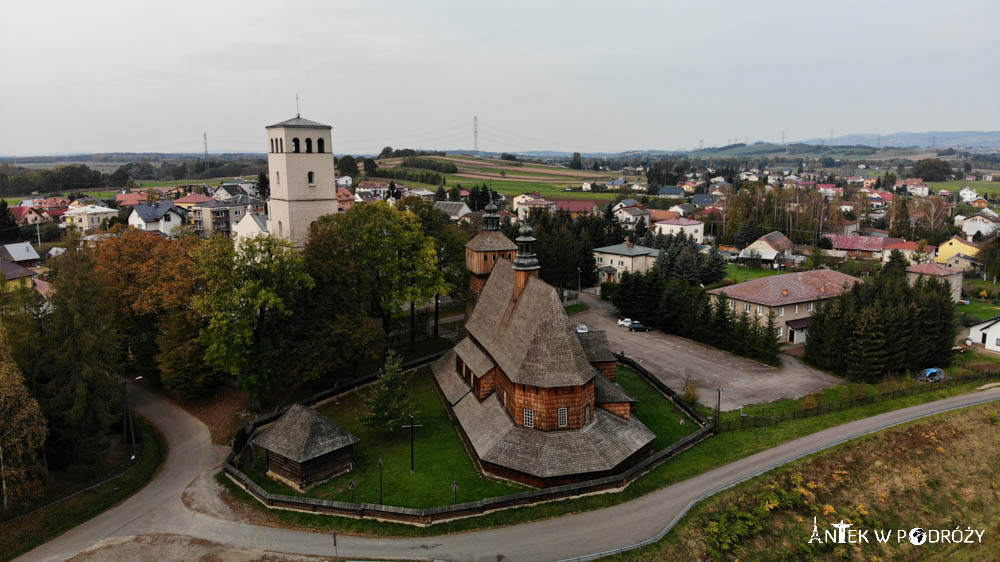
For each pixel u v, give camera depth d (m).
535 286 54.53
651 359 79.06
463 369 65.56
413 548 40.88
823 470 51.03
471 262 80.00
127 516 45.72
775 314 81.75
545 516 43.94
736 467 50.69
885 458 53.62
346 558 40.12
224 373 69.62
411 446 54.19
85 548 41.81
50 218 179.88
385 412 54.16
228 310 58.28
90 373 48.22
